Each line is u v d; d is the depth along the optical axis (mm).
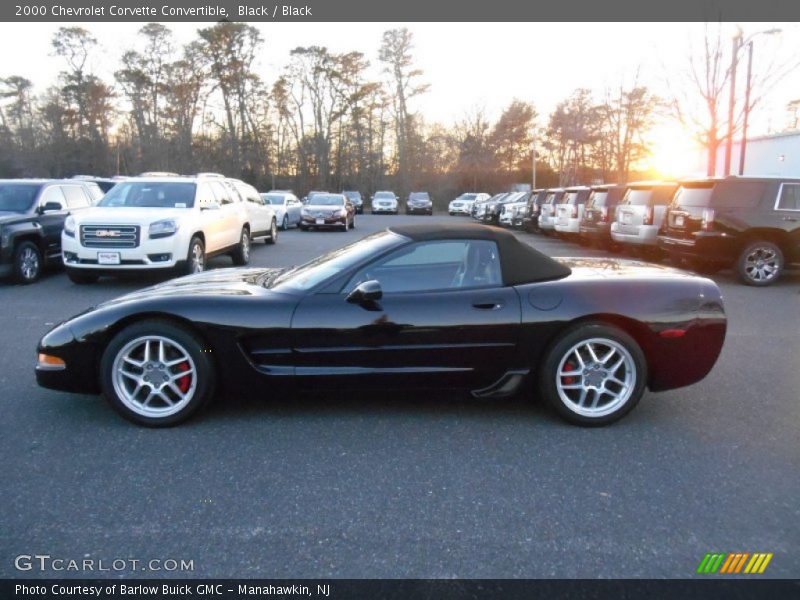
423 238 4180
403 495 3172
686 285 4227
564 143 51594
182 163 47031
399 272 4133
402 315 3984
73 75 44250
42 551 2689
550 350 4055
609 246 15172
